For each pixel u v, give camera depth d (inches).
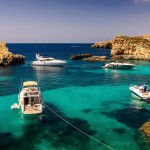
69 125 1058.1
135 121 1111.0
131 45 4365.2
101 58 3892.7
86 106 1343.5
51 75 2444.6
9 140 910.4
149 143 888.9
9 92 1658.5
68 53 6323.8
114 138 929.5
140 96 1443.2
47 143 888.3
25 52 6835.6
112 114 1206.9
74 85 1924.2
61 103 1396.4
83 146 864.9
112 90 1747.0
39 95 1238.9
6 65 3233.3
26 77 2305.6
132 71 2753.4
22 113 1170.0
